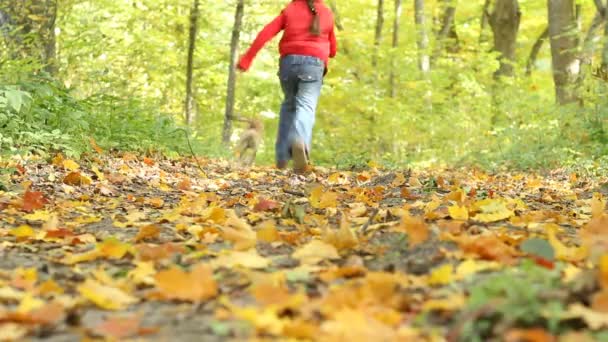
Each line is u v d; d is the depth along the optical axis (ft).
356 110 94.22
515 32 109.50
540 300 8.99
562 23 76.54
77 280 12.44
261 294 10.12
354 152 87.56
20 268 12.52
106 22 88.43
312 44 40.81
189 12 92.68
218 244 16.17
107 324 9.02
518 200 23.94
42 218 19.99
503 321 8.32
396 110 86.12
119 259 14.25
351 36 99.30
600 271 9.72
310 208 22.79
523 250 12.14
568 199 29.12
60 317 9.67
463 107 85.46
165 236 17.29
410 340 8.27
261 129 47.37
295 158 39.70
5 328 9.20
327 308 9.53
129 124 44.91
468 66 104.83
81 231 18.25
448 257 13.15
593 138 55.98
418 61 97.91
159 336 8.95
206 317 9.80
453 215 18.67
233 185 32.42
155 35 88.69
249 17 88.17
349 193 27.37
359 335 8.34
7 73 38.14
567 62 76.13
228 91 84.02
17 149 32.45
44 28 51.08
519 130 61.52
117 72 67.10
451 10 115.44
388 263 13.47
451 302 9.32
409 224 14.49
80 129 38.06
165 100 94.99
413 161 76.07
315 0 41.32
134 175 32.76
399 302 9.94
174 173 36.32
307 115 40.78
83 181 28.40
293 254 14.02
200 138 61.31
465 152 78.38
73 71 54.39
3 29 48.73
